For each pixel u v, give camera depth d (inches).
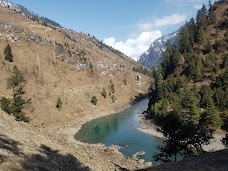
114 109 7106.3
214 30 7465.6
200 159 1305.4
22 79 5629.9
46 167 1136.2
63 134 4741.6
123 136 4638.3
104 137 4623.5
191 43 7288.4
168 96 5757.9
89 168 1469.0
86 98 6914.4
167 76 7032.5
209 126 4352.9
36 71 6756.9
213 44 6939.0
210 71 5994.1
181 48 7519.7
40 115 5201.8
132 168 1991.9
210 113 4387.3
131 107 7549.2
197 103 4921.3
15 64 6599.4
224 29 7303.2
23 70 6530.5
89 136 4714.6
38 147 1448.1
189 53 6756.9
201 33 7057.1
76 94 6811.0
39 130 2065.7
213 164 1229.7
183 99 4628.4
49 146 1589.6
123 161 2283.5
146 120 5674.2
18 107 3294.8
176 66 6924.2
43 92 6122.1
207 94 4990.2
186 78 6008.9
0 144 1179.9
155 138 4411.9
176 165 1248.8
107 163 1806.1
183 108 4389.8
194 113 4325.8
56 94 6318.9
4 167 936.3
